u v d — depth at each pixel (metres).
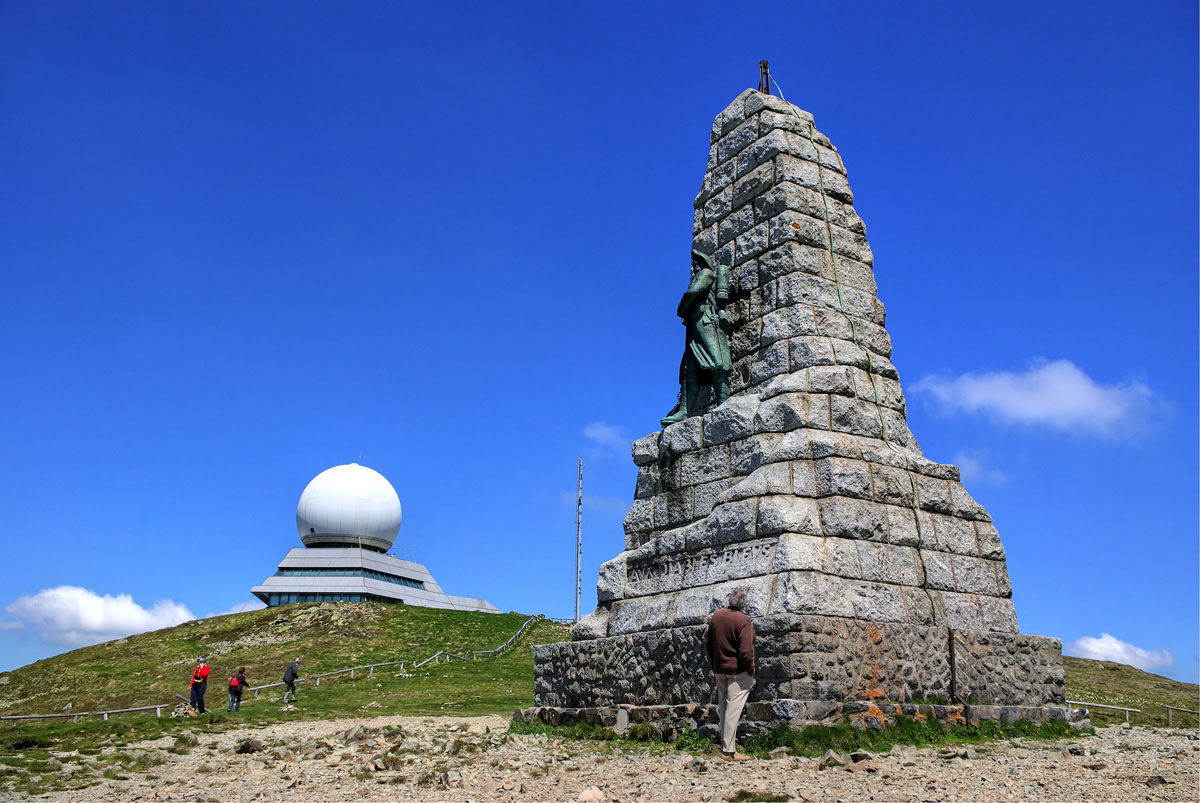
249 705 29.45
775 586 12.68
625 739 13.29
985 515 15.03
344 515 62.06
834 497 13.52
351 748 14.41
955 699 12.95
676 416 16.55
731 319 16.39
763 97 17.23
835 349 15.11
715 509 14.34
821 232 16.17
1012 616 14.51
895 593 13.30
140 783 11.81
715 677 11.76
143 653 46.78
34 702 38.53
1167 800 8.20
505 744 13.75
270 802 9.78
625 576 15.72
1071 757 10.86
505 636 48.34
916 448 15.33
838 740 11.22
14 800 10.50
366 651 44.62
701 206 17.95
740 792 8.79
